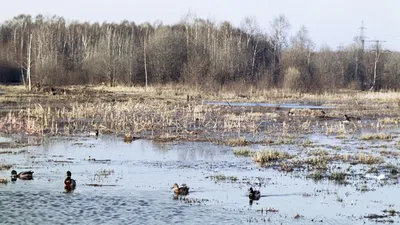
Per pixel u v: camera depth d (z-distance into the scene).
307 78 96.75
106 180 26.98
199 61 93.62
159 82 97.94
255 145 38.66
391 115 62.34
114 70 99.06
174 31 111.31
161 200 23.45
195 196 24.19
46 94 78.69
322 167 30.50
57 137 41.06
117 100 70.56
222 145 38.50
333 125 52.09
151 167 30.34
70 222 20.38
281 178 27.86
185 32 117.75
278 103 75.06
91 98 73.12
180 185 25.97
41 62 99.12
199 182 26.84
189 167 30.44
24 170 28.91
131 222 20.44
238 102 74.69
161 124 48.38
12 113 54.00
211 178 27.70
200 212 21.80
